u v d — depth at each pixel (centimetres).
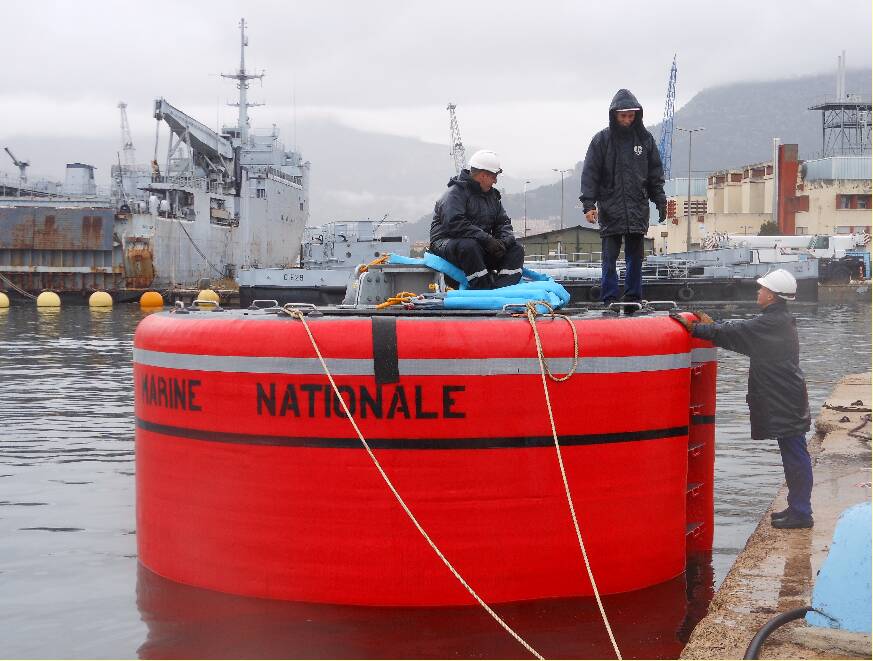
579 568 563
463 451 538
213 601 566
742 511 820
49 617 568
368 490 541
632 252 816
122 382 1889
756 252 5378
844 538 452
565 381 548
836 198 8806
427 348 534
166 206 5962
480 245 736
